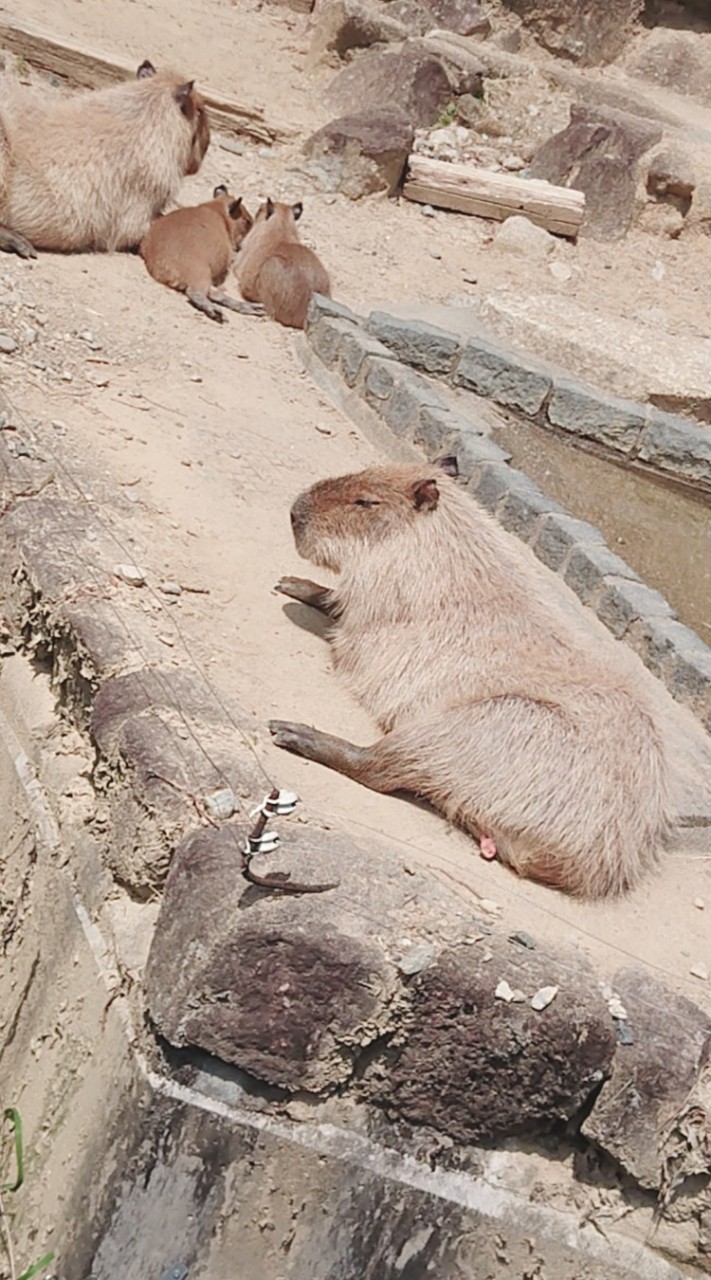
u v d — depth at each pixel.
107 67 5.90
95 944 2.74
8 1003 2.92
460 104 6.65
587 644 3.20
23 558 3.22
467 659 3.11
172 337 4.50
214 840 2.63
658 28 7.81
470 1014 2.55
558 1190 2.64
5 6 6.09
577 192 6.24
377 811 2.91
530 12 7.48
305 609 3.45
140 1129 2.54
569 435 4.77
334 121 6.03
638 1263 2.62
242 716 2.99
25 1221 2.63
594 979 2.65
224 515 3.70
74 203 4.69
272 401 4.40
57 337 4.25
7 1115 2.76
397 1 7.18
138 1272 2.56
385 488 3.28
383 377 4.44
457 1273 2.62
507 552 3.29
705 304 6.16
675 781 3.26
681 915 2.99
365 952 2.53
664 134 6.73
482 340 4.86
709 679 3.59
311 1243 2.59
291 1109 2.58
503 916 2.74
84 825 2.91
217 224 4.88
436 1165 2.61
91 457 3.70
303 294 4.79
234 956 2.51
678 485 4.74
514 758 2.93
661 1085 2.60
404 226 5.92
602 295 5.91
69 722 3.09
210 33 6.75
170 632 3.14
